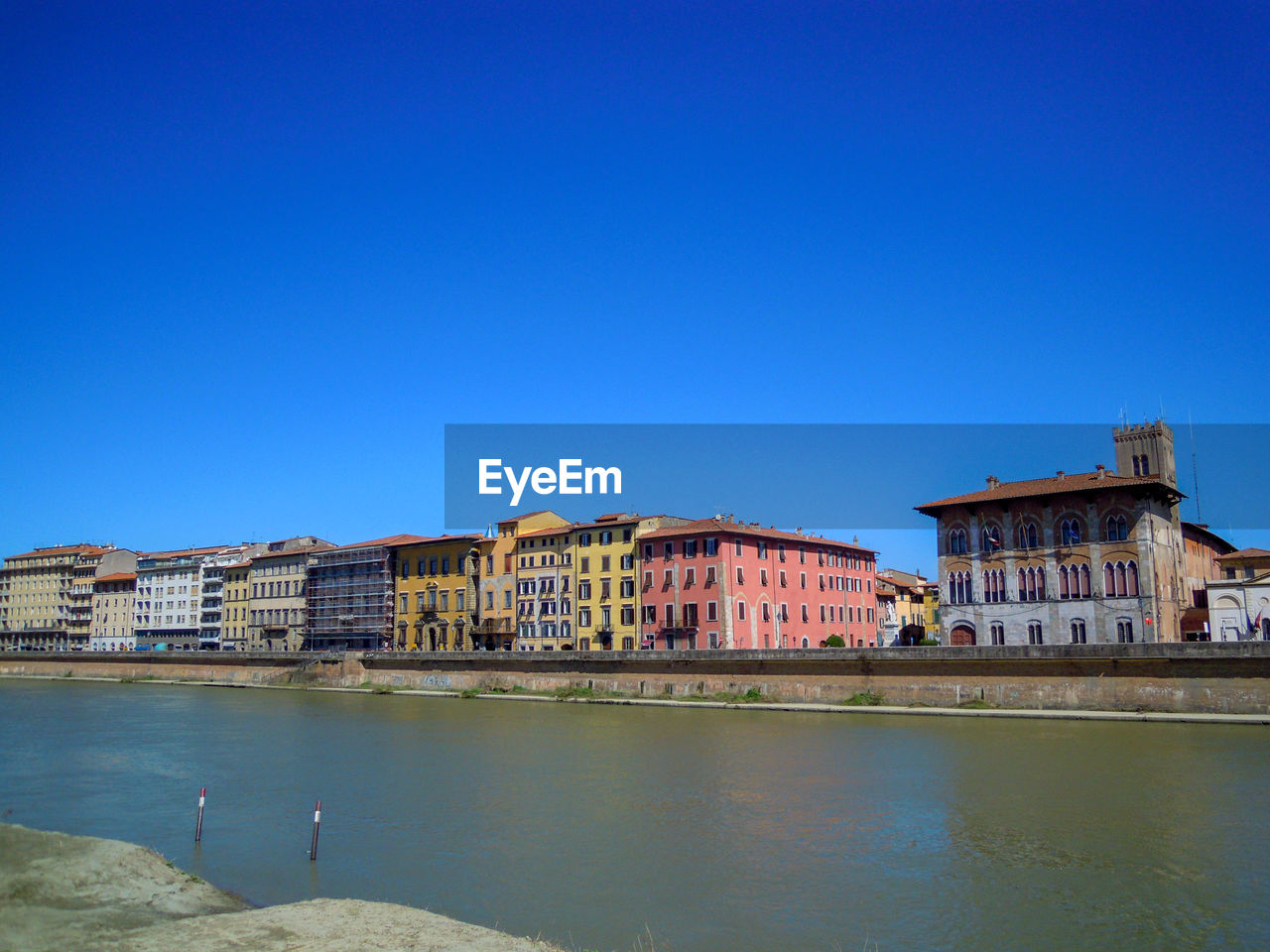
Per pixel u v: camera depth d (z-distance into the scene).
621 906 29.11
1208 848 34.25
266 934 24.30
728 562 110.00
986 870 32.28
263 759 59.03
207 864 34.06
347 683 121.62
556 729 72.31
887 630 152.38
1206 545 110.88
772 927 27.27
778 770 51.41
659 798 44.62
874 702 79.94
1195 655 66.69
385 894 30.38
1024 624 93.56
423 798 45.53
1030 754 54.12
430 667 114.25
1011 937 26.23
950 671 77.31
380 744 65.38
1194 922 27.09
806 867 33.03
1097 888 30.22
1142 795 42.59
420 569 143.00
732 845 36.03
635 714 82.56
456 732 71.81
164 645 190.12
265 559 170.62
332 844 36.88
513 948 23.55
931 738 61.78
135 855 31.09
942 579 99.31
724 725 72.19
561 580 124.94
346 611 152.38
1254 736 58.22
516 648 128.25
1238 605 87.38
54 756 61.03
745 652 88.19
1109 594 89.06
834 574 129.25
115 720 84.19
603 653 97.88
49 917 25.27
